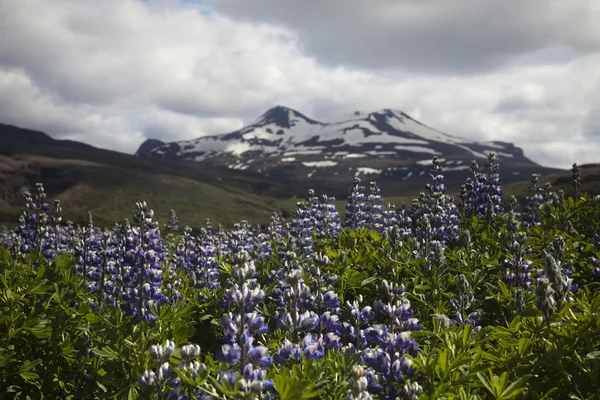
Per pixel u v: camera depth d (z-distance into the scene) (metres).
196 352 5.43
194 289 11.07
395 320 5.97
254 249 17.50
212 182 188.62
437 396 4.82
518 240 9.43
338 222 16.08
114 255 11.59
